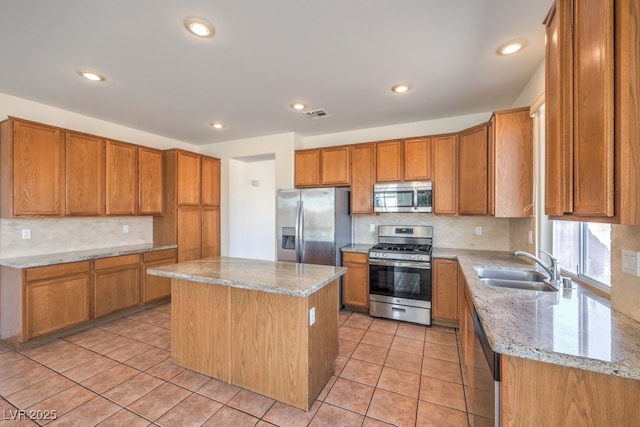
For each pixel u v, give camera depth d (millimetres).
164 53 2141
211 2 1615
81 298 3062
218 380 2199
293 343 1918
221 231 4922
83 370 2336
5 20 1743
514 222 3193
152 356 2562
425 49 2109
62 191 3066
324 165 4117
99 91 2811
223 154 4945
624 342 1035
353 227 4273
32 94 2869
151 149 4012
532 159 2426
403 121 3811
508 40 1991
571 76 1176
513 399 1064
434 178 3447
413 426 1742
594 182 1024
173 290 2404
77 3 1606
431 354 2613
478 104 3191
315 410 1883
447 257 3176
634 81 907
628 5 906
